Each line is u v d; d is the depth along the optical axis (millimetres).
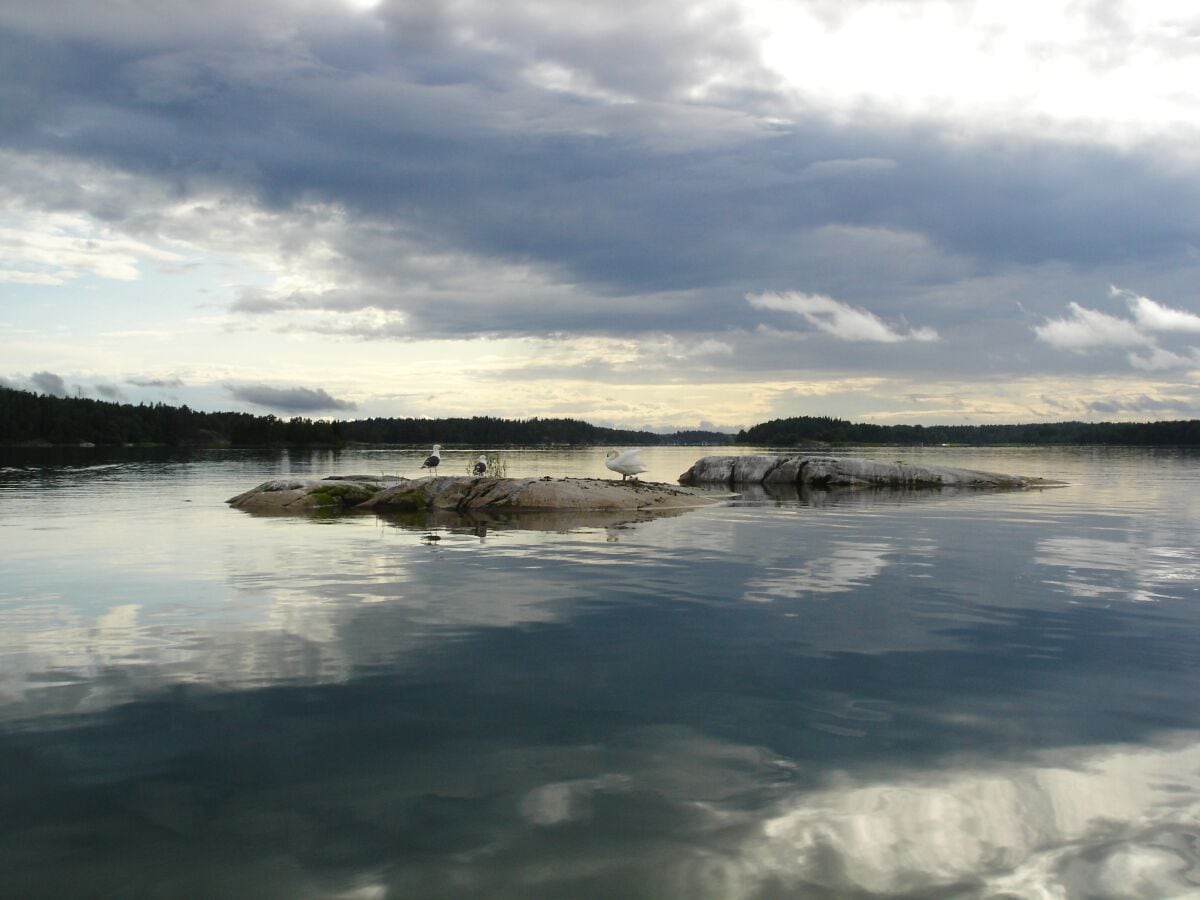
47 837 3564
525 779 4125
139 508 19016
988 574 9836
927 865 3385
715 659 6188
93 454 69250
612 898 3143
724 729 4781
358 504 19094
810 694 5387
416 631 7008
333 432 117125
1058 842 3562
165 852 3449
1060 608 7961
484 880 3252
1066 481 30484
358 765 4285
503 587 8961
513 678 5715
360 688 5492
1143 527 14828
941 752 4453
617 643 6633
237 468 42469
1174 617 7566
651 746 4535
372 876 3279
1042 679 5707
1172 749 4504
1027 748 4508
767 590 8820
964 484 27203
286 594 8555
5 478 32469
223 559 10953
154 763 4297
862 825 3682
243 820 3715
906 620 7438
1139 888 3236
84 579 9422
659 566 10367
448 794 3963
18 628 7066
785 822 3707
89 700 5242
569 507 18062
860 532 14031
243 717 4957
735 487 27406
